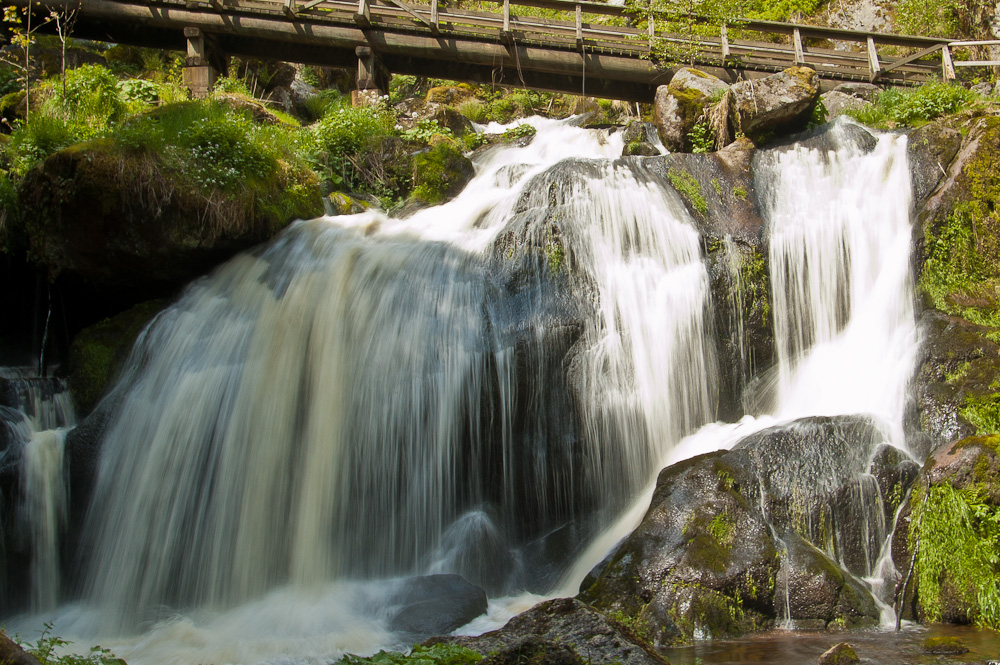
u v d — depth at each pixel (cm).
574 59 1568
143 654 651
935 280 903
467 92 1873
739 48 1600
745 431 830
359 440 853
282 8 1536
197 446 865
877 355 900
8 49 1681
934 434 768
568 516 847
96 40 1650
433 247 1000
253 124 1238
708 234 975
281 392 887
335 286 948
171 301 1048
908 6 1931
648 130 1302
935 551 634
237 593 797
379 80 1611
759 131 1105
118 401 909
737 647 550
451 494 849
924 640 551
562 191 995
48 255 1003
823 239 977
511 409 861
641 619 595
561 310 897
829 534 672
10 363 1103
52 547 839
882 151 1012
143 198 968
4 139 1186
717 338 939
